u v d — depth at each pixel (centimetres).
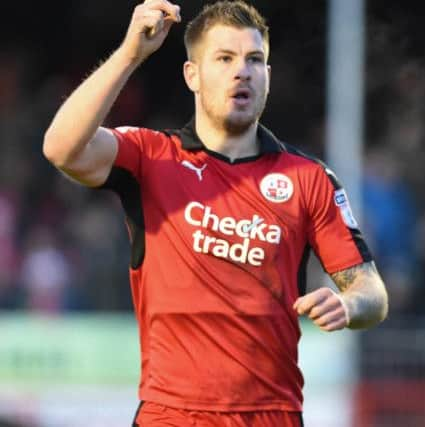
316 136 4341
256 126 1569
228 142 1552
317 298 1407
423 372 3391
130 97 4897
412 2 3416
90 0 5169
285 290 1516
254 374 1505
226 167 1538
